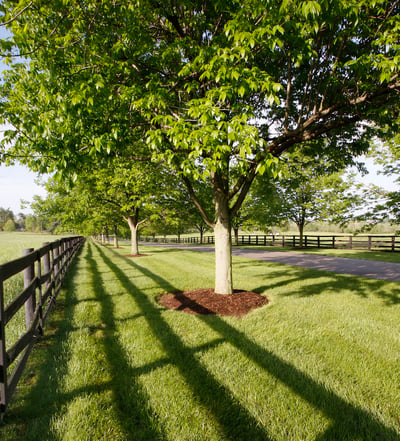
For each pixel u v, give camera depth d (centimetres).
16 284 690
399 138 1016
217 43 421
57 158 388
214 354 329
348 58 484
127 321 445
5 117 415
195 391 258
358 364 312
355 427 215
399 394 258
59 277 697
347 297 611
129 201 1448
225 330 406
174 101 508
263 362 311
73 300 576
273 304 547
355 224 1188
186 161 340
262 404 240
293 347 354
